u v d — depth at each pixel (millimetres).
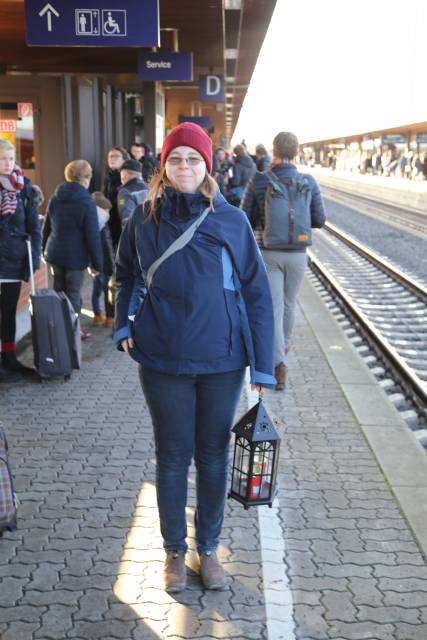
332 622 2744
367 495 3766
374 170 46344
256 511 3580
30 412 4891
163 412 2793
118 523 3436
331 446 4371
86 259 6258
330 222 23609
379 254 15648
